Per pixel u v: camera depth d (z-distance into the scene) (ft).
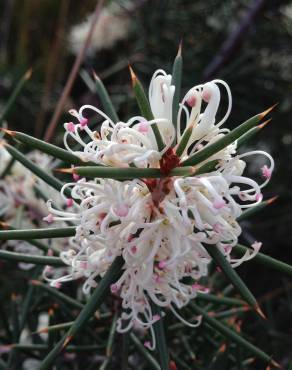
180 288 0.23
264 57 0.67
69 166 0.39
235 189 0.22
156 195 0.22
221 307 0.36
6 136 0.42
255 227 0.62
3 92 0.76
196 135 0.23
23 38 0.93
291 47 0.67
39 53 0.95
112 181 0.22
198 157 0.21
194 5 0.67
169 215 0.22
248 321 0.42
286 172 0.65
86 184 0.22
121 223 0.22
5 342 0.35
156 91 0.23
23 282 0.43
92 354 0.34
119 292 0.28
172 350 0.33
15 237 0.23
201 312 0.26
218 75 0.61
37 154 0.41
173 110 0.24
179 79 0.24
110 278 0.23
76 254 0.26
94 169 0.20
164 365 0.24
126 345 0.28
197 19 0.67
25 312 0.33
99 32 0.76
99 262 0.24
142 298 0.25
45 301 0.35
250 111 0.63
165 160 0.22
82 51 0.46
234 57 0.63
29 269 0.37
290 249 0.65
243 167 0.23
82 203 0.23
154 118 0.23
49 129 0.45
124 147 0.21
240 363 0.30
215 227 0.22
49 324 0.31
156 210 0.22
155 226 0.22
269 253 0.65
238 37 0.61
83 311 0.22
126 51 0.75
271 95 0.65
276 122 0.65
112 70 0.65
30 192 0.38
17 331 0.33
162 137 0.22
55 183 0.26
